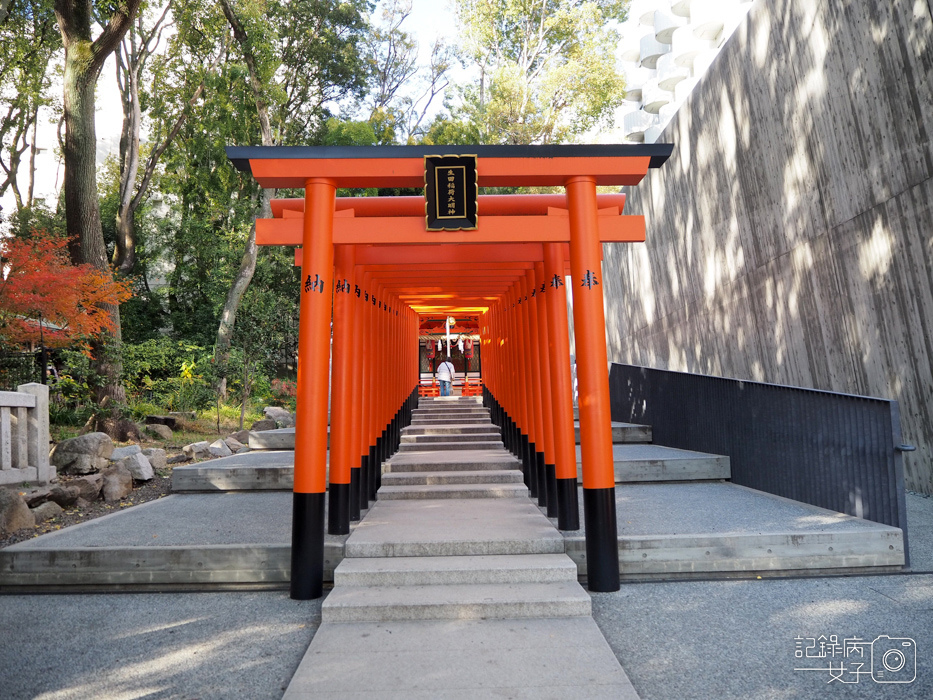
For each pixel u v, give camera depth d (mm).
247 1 19078
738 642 3531
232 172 23297
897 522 4957
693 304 12359
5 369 11641
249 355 14562
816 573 4711
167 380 16141
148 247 25578
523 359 7734
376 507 6391
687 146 12320
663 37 32125
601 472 4535
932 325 6715
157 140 22484
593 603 4246
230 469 7969
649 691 2998
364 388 6695
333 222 4715
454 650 3420
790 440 6551
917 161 6785
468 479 7453
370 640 3576
